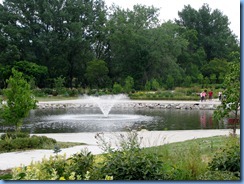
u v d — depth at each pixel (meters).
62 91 50.56
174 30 64.25
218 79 65.12
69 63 62.53
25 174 6.46
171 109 33.50
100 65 57.72
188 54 70.69
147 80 57.12
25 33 60.31
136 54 60.31
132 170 6.73
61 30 63.38
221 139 13.48
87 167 7.21
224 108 13.77
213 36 80.69
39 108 34.16
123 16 63.53
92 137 15.16
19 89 14.85
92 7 66.75
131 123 22.47
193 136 15.14
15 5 62.28
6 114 14.81
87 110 32.50
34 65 55.22
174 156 8.76
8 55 56.69
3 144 12.30
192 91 47.28
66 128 20.20
